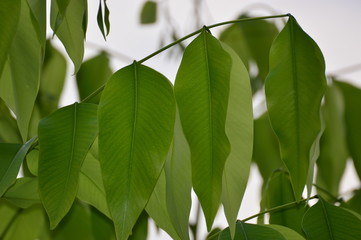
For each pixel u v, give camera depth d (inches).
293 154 33.3
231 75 33.8
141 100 32.6
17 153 34.0
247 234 34.9
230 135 33.6
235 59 33.8
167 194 33.0
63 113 33.6
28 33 35.0
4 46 32.4
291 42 33.6
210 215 32.0
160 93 32.7
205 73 32.8
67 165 33.0
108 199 31.9
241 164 33.4
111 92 32.6
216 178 32.2
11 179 33.2
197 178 32.2
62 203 32.8
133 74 32.8
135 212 31.9
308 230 35.3
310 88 33.5
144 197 32.0
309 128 33.3
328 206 35.8
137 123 32.4
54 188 32.8
